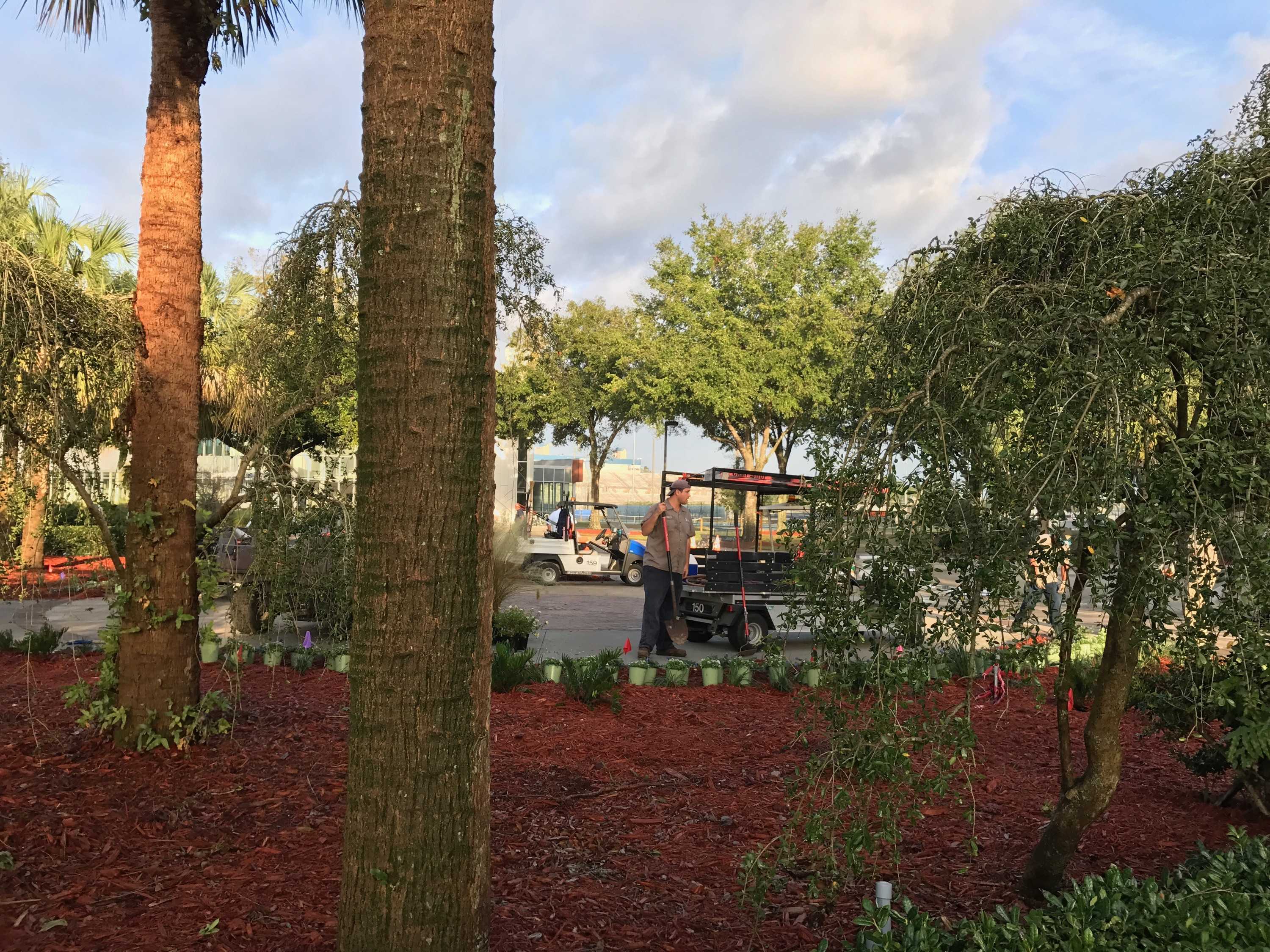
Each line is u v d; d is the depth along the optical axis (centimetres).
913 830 476
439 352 258
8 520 630
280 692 767
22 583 967
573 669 765
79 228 1565
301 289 571
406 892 260
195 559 573
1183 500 256
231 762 545
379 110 259
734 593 1166
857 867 321
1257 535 255
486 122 268
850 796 331
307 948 332
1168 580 265
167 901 369
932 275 334
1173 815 508
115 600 563
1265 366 267
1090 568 269
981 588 272
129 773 520
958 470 281
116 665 573
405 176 256
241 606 1041
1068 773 372
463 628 266
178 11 556
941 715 296
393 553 260
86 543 1184
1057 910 281
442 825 264
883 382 325
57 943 332
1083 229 317
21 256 503
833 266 2670
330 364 595
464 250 261
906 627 282
